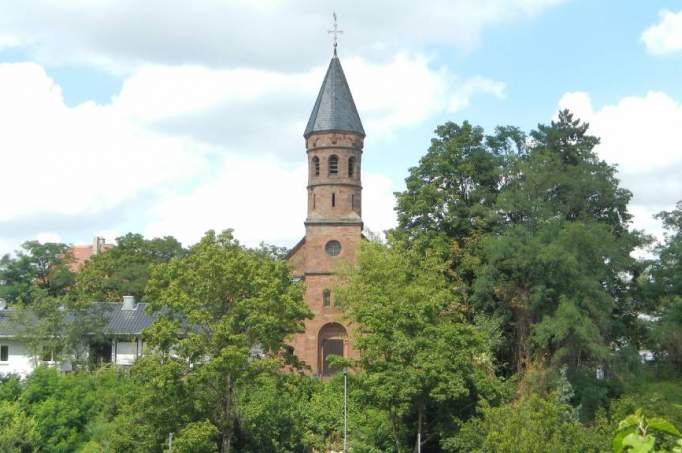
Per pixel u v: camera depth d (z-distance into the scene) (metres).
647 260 54.44
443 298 44.78
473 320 54.78
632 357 48.34
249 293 38.34
